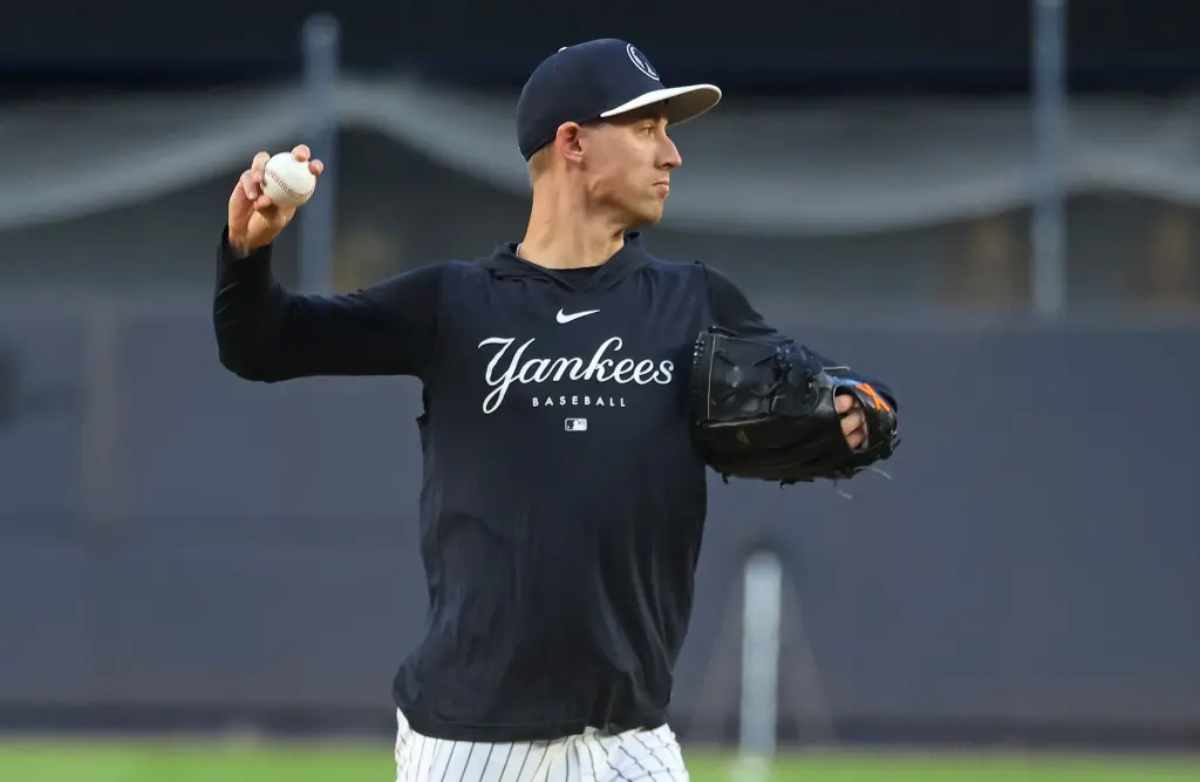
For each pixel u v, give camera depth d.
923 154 47.91
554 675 13.05
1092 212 46.81
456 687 13.16
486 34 52.00
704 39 52.00
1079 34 51.25
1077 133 46.81
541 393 13.15
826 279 47.97
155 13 51.97
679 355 13.45
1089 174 46.75
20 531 37.50
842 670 37.16
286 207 12.41
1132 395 37.06
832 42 51.94
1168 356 37.06
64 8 51.81
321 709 37.38
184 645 37.44
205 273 46.91
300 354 13.27
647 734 13.54
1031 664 36.91
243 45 52.00
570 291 13.46
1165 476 36.94
